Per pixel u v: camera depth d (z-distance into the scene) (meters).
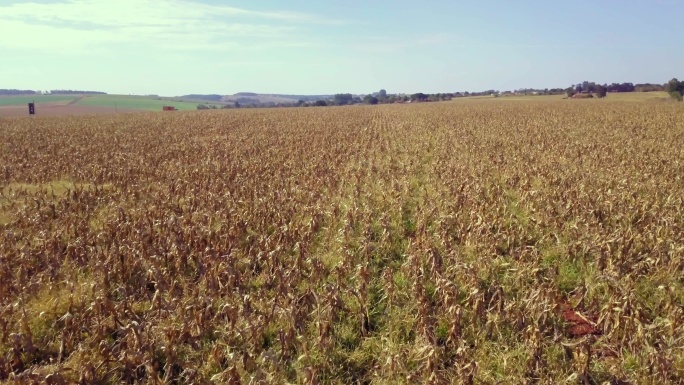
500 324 6.43
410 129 31.36
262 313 6.64
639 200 11.09
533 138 24.42
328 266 8.48
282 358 5.88
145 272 7.83
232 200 12.02
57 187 14.70
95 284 7.16
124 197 13.08
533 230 9.87
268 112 65.12
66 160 19.36
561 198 11.81
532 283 7.65
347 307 6.93
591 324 6.71
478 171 15.05
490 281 7.64
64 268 8.06
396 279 7.84
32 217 10.59
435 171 15.27
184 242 9.12
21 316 6.51
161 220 10.27
